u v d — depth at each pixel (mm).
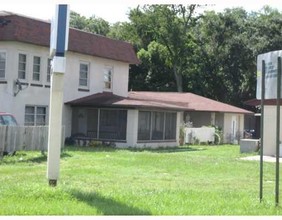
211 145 36719
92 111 30594
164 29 56656
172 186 13172
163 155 24016
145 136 30531
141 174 16125
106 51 32594
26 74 27781
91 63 31875
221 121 42375
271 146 25953
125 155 23031
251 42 57719
